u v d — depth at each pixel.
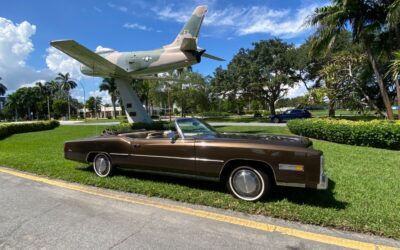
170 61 16.55
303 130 12.66
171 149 4.75
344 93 16.34
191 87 37.16
